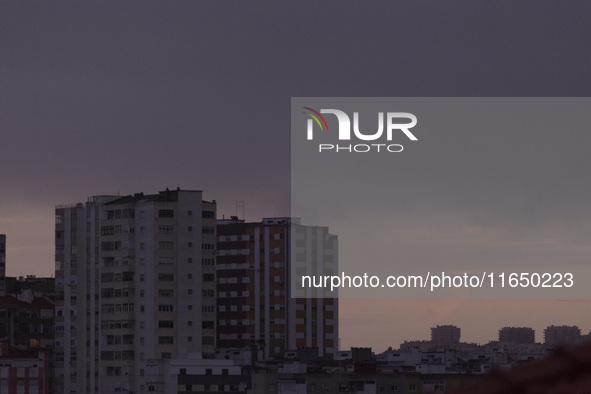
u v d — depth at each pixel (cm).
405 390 19675
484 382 734
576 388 705
